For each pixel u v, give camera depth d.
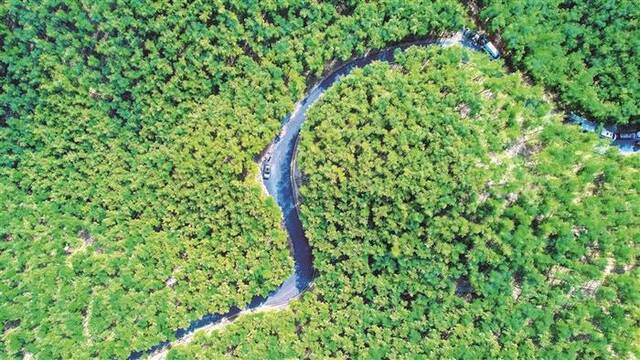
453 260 76.38
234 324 85.19
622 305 73.50
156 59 83.62
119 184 87.06
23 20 81.00
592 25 80.44
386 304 80.88
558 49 80.44
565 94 80.38
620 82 78.88
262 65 83.94
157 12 82.19
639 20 78.06
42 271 84.81
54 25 82.06
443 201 74.50
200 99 86.12
